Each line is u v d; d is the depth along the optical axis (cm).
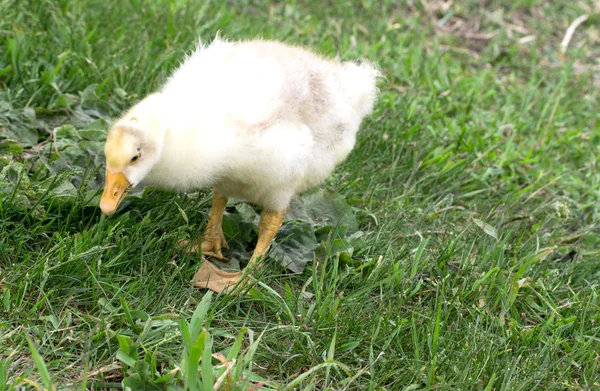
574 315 149
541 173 184
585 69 235
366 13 239
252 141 137
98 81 174
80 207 145
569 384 137
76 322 134
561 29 256
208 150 137
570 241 170
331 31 221
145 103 139
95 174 151
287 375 132
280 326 135
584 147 200
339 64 153
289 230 152
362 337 137
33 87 167
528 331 144
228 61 145
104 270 138
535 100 214
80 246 138
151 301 137
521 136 199
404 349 139
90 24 190
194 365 122
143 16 198
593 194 183
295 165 141
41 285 133
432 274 151
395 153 179
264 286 139
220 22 205
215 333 133
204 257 147
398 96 197
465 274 151
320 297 141
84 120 164
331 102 146
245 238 153
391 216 162
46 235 142
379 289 147
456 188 174
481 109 205
